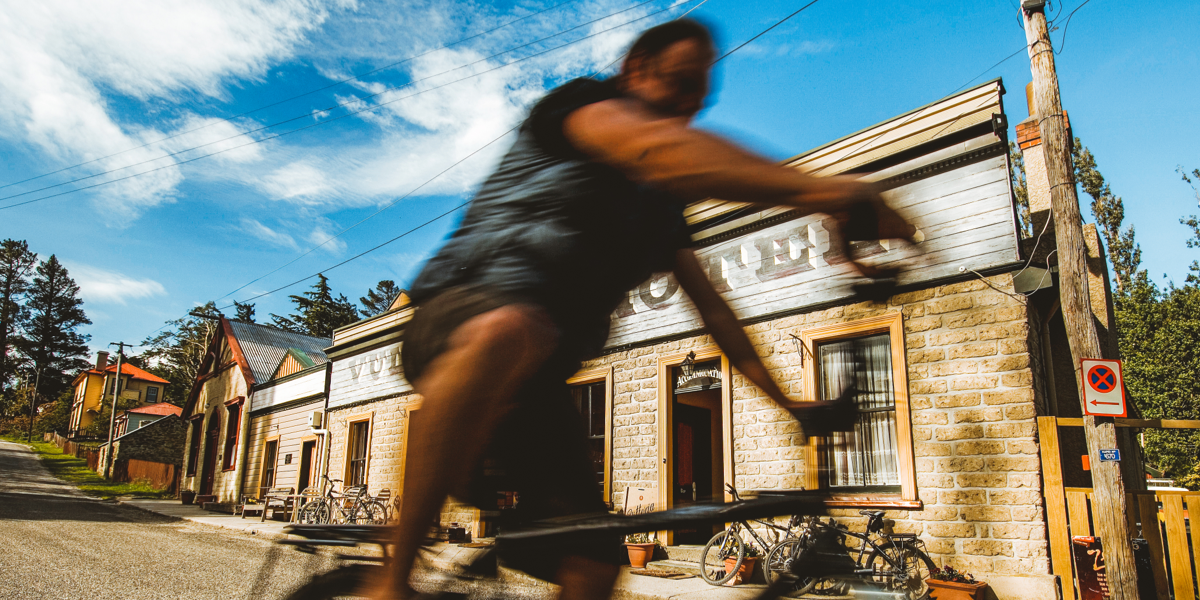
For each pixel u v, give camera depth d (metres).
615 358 9.88
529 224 0.71
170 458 39.16
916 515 6.74
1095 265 9.95
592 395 10.28
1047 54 7.21
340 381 16.95
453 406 0.62
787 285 7.94
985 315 6.68
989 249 6.75
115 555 8.77
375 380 15.42
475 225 0.73
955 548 6.46
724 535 6.55
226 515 18.41
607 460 9.65
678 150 0.59
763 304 8.11
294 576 0.74
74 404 71.62
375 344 15.73
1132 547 5.89
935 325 6.96
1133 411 12.91
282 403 19.89
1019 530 6.18
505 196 0.73
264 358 24.17
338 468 16.14
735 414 8.09
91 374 67.50
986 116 6.89
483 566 0.68
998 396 6.49
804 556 0.73
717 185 0.57
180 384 66.56
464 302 0.67
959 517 6.49
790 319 7.84
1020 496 6.23
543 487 0.76
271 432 20.30
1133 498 6.31
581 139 0.67
